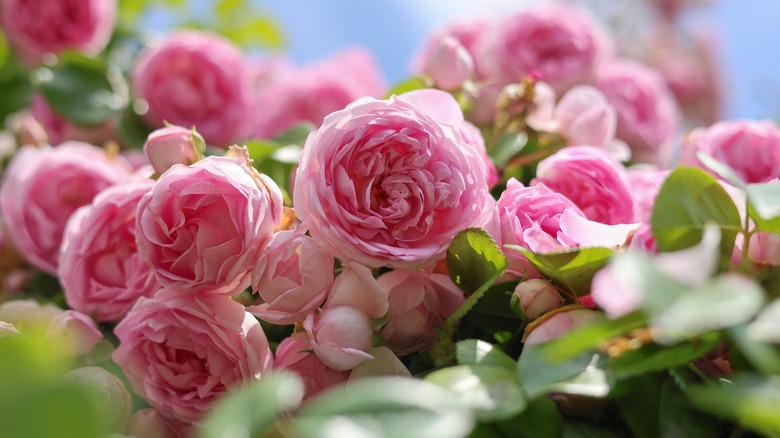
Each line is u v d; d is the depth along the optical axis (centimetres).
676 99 179
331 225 50
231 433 37
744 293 40
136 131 87
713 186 47
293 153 70
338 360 50
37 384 33
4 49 110
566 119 67
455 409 39
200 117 86
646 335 44
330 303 51
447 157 53
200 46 85
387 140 52
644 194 60
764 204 46
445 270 55
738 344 42
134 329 53
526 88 66
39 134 88
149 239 51
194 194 52
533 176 70
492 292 53
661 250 47
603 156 59
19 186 75
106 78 91
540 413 45
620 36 198
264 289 51
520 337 51
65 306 74
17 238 75
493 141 67
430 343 54
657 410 45
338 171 51
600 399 46
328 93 92
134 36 116
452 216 53
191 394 53
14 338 35
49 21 100
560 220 52
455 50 67
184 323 52
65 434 32
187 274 52
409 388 39
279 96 94
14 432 32
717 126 68
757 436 45
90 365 59
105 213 60
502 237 53
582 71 82
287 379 39
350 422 38
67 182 75
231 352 52
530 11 83
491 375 45
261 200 51
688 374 45
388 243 52
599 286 45
